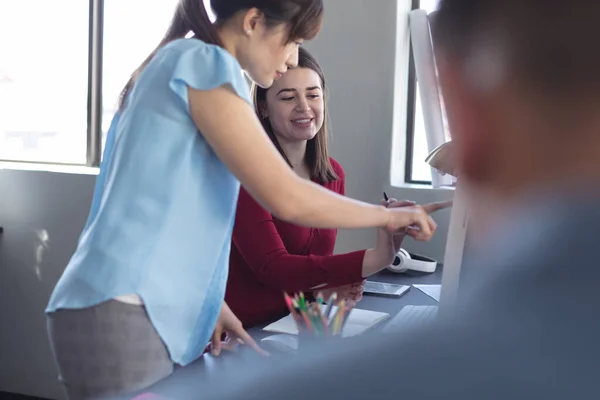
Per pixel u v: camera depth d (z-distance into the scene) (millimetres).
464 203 237
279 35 1360
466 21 213
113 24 3326
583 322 201
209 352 1433
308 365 252
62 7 3381
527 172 209
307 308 1203
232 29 1364
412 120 2871
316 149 2150
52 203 3221
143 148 1253
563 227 204
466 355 223
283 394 247
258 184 1252
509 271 216
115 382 1223
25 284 3307
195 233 1275
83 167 3377
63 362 1257
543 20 196
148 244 1224
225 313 1457
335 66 2787
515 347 213
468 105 216
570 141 200
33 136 3492
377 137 2752
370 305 1806
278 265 1806
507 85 204
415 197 2705
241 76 1278
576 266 202
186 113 1256
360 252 1737
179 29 1389
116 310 1205
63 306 1237
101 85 3381
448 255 472
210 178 1298
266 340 1255
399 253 2318
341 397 232
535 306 210
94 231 1262
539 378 207
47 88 3436
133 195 1246
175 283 1252
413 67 2846
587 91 195
